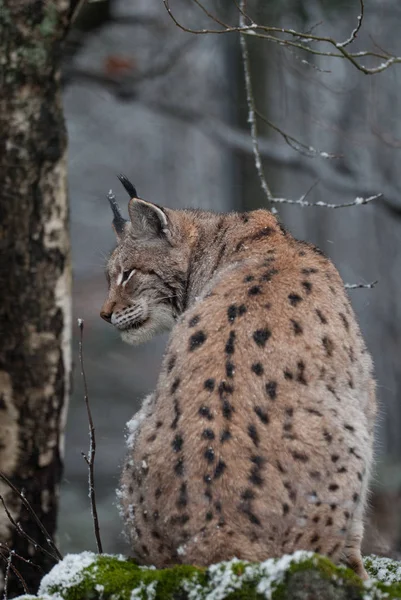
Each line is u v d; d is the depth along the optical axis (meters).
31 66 11.79
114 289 11.38
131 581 8.16
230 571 7.70
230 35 26.56
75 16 12.16
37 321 11.93
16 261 11.82
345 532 8.39
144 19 24.59
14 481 11.91
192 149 44.66
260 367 8.59
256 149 12.96
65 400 12.23
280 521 8.13
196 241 11.05
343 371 8.99
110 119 43.38
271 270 9.60
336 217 37.84
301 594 7.52
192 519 8.16
